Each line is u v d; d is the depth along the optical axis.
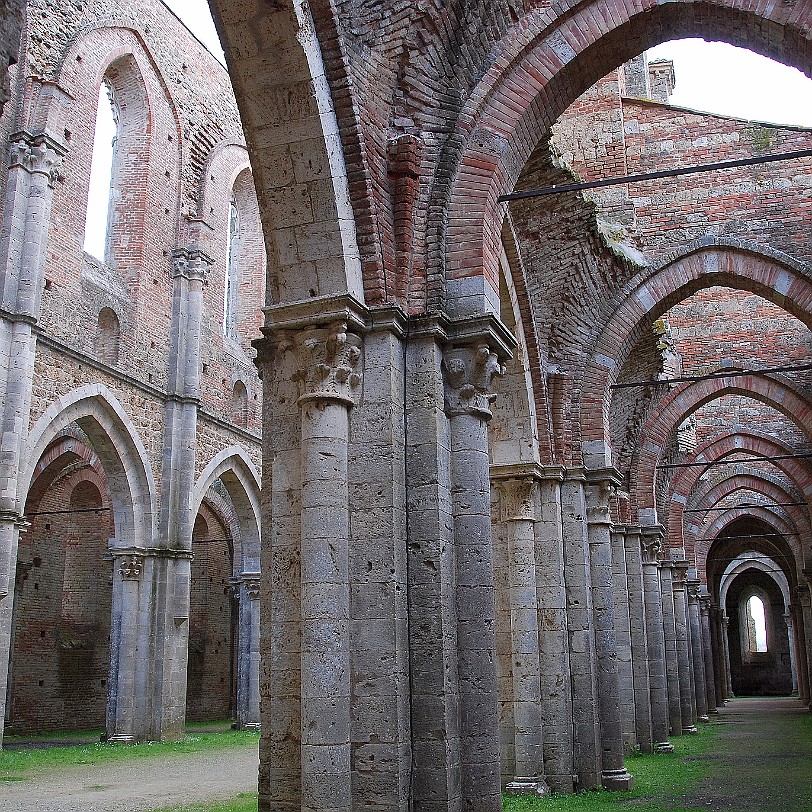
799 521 35.03
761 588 64.50
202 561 37.38
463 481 9.35
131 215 26.06
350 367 9.00
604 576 16.59
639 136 20.17
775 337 24.66
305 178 9.07
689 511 35.75
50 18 22.50
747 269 18.86
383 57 9.91
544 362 16.70
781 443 29.47
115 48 25.17
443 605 8.77
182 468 26.23
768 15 10.29
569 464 16.41
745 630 64.56
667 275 18.78
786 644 63.03
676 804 13.34
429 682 8.59
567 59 10.70
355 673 8.45
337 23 9.07
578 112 20.73
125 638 23.95
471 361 9.55
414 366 9.35
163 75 27.59
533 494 15.60
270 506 9.16
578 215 15.98
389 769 8.16
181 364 26.86
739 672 63.59
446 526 9.10
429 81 10.20
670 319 25.39
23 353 20.03
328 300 8.89
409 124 10.02
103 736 24.09
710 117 19.84
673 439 30.05
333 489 8.66
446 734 8.46
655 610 24.17
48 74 22.30
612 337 17.92
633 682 20.80
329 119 9.09
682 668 30.00
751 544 52.59
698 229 19.25
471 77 10.59
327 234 9.07
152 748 22.53
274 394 9.33
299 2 8.73
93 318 23.38
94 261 24.39
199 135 29.44
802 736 25.38
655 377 21.56
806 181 18.97
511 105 10.52
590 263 17.09
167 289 27.03
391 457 8.84
